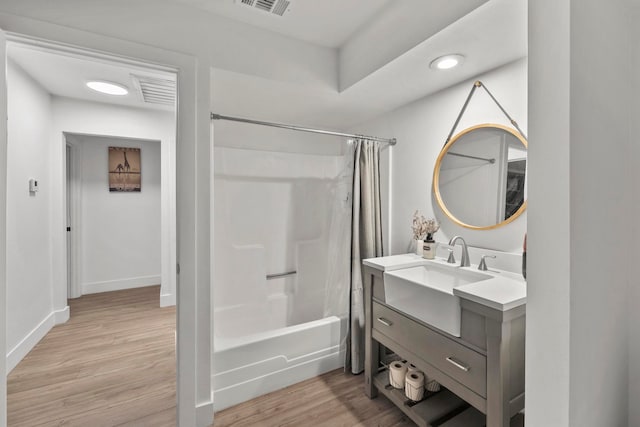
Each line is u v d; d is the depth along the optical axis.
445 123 2.03
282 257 2.66
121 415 1.75
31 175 2.51
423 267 1.93
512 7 1.20
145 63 1.54
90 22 1.41
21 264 2.36
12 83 2.20
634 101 1.21
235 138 2.72
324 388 2.03
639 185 1.20
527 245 0.96
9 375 2.14
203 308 1.68
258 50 1.83
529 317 0.96
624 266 1.19
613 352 1.12
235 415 1.76
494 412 1.20
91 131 3.09
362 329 2.22
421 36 1.46
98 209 4.00
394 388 1.82
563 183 0.87
